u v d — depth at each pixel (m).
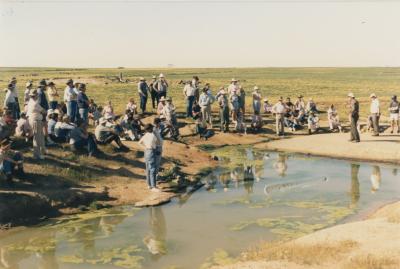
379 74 121.50
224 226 12.28
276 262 8.96
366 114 37.31
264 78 105.12
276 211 13.62
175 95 52.50
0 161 13.95
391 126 28.17
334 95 56.16
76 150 17.84
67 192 14.55
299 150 24.08
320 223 12.40
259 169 19.92
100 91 60.09
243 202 14.71
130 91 60.22
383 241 9.59
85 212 13.91
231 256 10.08
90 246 11.07
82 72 137.12
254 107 29.27
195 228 12.19
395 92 60.31
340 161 21.25
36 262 10.16
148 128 15.77
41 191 14.27
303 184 16.98
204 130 26.77
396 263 8.30
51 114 18.77
